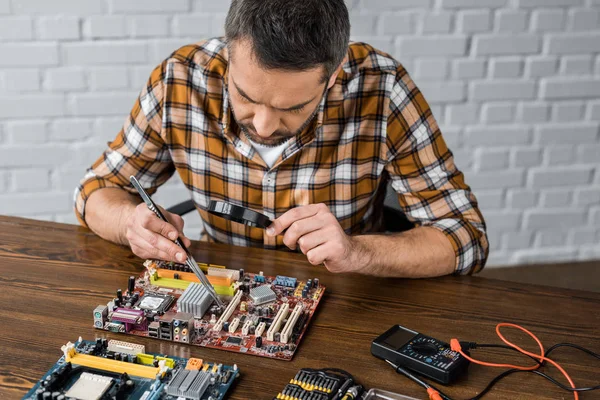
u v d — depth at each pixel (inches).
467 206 58.4
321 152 59.0
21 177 97.4
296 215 48.1
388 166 61.2
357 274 51.1
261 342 41.6
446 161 60.6
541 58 99.6
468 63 98.7
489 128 102.3
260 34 40.6
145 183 64.0
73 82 93.7
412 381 39.5
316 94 44.5
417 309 46.9
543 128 103.2
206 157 60.4
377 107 58.9
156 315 43.9
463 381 39.6
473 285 50.7
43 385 36.9
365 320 45.3
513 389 39.0
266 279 49.4
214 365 39.2
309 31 40.8
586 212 108.4
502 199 106.2
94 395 36.1
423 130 59.9
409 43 96.8
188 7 92.4
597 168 106.1
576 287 104.0
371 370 40.3
